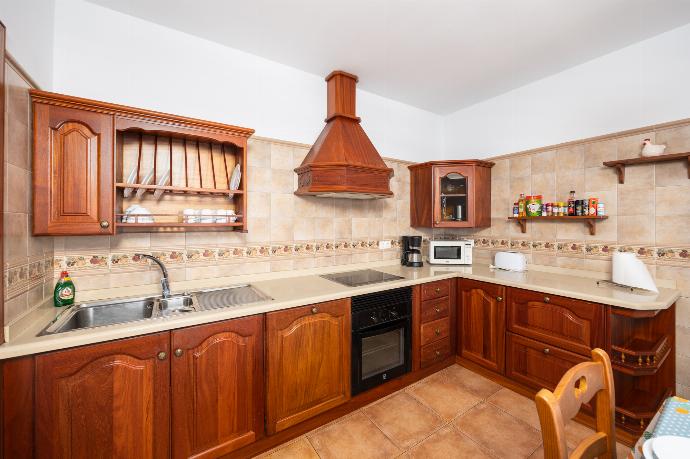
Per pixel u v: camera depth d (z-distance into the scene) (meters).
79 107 1.41
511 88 2.75
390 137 2.97
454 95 2.89
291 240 2.35
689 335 1.85
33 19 1.36
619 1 1.67
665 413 0.86
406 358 2.26
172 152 1.85
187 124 1.68
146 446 1.32
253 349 1.59
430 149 3.30
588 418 1.85
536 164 2.60
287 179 2.32
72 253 1.64
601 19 1.82
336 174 2.08
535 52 2.18
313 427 1.84
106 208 1.47
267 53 2.16
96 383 1.22
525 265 2.55
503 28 1.91
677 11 1.75
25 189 1.29
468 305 2.51
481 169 2.83
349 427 1.86
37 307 1.40
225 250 2.08
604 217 2.17
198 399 1.44
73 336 1.18
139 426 1.31
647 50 2.01
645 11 1.75
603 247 2.22
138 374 1.30
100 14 1.69
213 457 1.48
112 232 1.48
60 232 1.37
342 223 2.63
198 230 1.99
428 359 2.41
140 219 1.64
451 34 1.97
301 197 2.39
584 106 2.32
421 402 2.10
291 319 1.70
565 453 0.67
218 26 1.87
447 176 2.90
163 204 1.85
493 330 2.33
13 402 1.09
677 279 1.90
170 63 1.88
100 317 1.62
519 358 2.17
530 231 2.66
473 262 3.08
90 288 1.68
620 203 2.13
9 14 1.17
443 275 2.48
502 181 2.86
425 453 1.65
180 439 1.40
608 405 0.87
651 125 1.99
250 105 2.17
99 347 1.22
